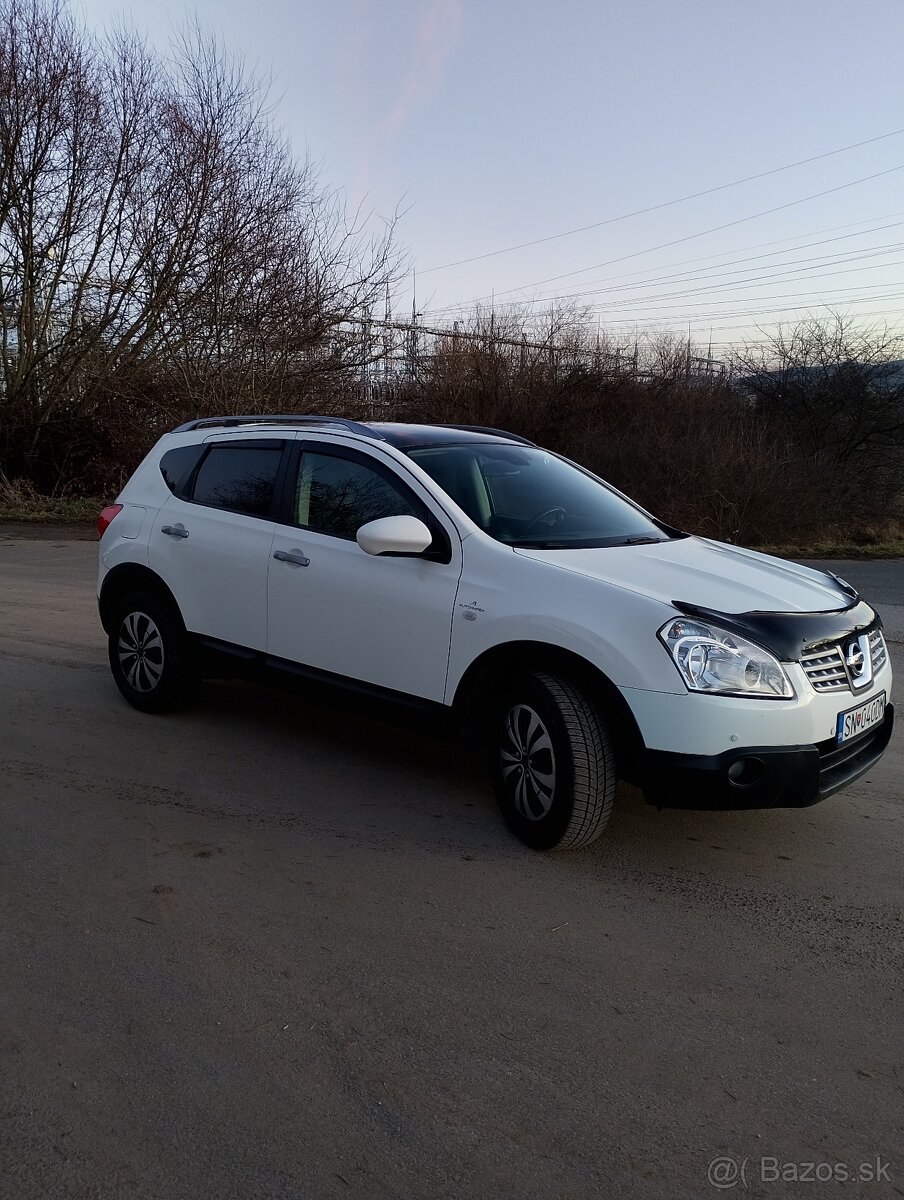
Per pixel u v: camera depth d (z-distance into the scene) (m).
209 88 18.41
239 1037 2.70
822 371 25.92
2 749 4.98
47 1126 2.33
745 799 3.56
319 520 4.79
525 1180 2.21
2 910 3.37
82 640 7.50
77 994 2.88
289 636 4.83
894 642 8.89
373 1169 2.22
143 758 4.93
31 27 17.12
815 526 20.38
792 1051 2.71
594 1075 2.58
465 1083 2.53
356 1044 2.68
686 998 2.97
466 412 23.33
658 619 3.63
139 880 3.62
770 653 3.58
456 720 4.17
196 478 5.46
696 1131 2.38
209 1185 2.16
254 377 19.44
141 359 19.34
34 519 16.45
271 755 5.05
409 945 3.22
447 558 4.23
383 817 4.30
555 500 4.77
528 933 3.33
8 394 18.19
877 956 3.24
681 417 22.56
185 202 18.52
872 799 4.73
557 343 24.81
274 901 3.50
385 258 20.08
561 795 3.79
